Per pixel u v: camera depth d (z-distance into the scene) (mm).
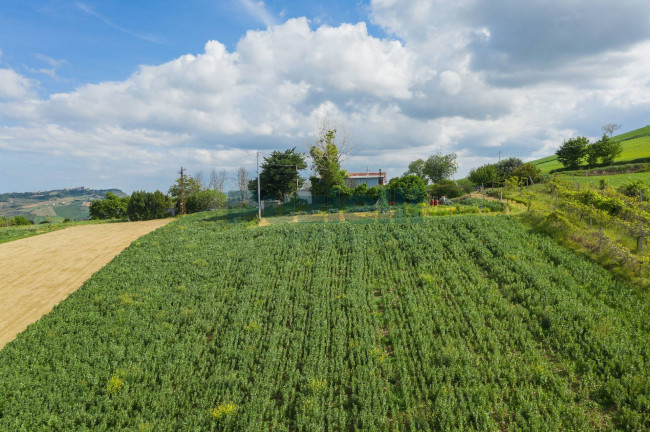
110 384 17531
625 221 26578
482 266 25688
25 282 30328
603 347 16625
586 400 14555
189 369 18625
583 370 15969
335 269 27734
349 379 17078
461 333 19328
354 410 15172
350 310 22000
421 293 23062
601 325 18047
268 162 58281
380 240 31797
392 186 49875
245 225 44406
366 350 18578
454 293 22844
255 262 29531
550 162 96062
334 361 18078
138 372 18438
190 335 21234
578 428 13312
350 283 25219
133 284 27906
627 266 22047
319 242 32781
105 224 57562
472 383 15977
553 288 21625
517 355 17250
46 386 17797
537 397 15016
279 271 27922
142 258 33188
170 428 15320
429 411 14859
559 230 28594
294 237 34562
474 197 47469
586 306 19797
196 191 85812
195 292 25703
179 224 49375
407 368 17359
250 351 19188
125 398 16906
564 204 32656
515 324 19156
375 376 16812
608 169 59531
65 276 31422
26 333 22188
